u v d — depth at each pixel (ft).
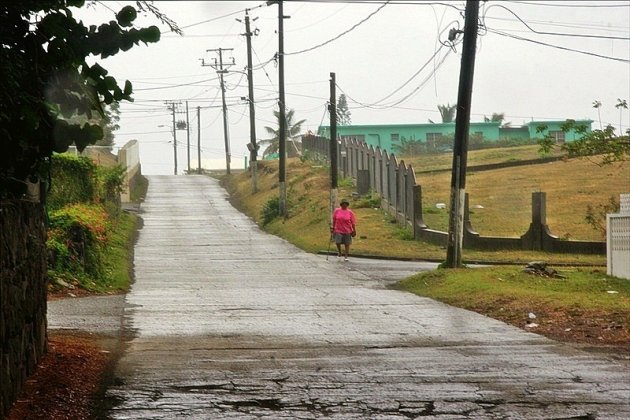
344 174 520.83
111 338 126.00
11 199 83.92
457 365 107.76
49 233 200.85
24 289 84.64
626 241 196.24
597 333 132.46
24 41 74.33
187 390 92.68
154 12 76.95
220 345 121.70
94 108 77.15
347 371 103.65
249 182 636.07
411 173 352.08
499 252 299.79
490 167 505.25
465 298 175.73
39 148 78.48
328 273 244.83
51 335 122.31
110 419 80.38
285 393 91.97
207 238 369.50
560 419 83.05
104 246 246.88
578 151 233.76
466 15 220.84
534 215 301.22
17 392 81.10
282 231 396.37
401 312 160.86
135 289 200.95
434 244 327.26
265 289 202.59
